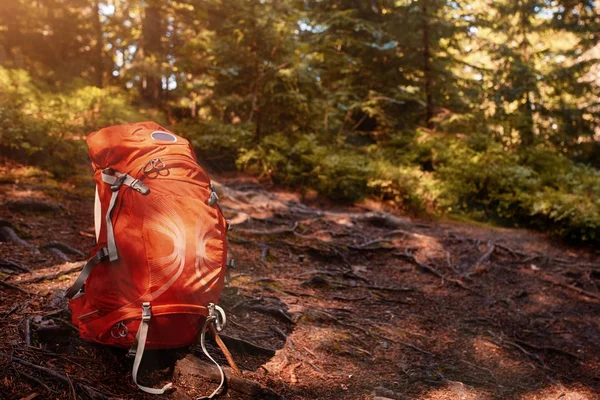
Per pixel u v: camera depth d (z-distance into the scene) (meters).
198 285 2.99
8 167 6.88
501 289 6.51
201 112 12.27
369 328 4.76
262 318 4.41
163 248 2.94
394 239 7.61
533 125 13.15
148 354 3.14
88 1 12.38
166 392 2.93
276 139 9.99
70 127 7.70
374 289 5.88
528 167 11.19
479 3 13.48
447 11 12.30
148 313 2.85
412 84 12.95
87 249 5.10
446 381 4.02
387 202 9.43
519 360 4.76
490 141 11.34
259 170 9.81
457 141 11.32
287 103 10.25
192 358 3.13
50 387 2.72
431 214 9.41
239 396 3.00
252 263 5.87
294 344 4.06
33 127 7.27
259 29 9.57
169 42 12.68
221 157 9.88
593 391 4.40
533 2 13.30
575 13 13.82
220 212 3.38
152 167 3.13
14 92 7.77
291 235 6.91
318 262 6.41
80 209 6.28
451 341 4.91
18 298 3.67
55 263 4.49
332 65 12.26
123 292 2.93
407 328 5.00
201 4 10.57
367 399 3.53
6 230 4.95
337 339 4.33
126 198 3.04
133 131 3.34
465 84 13.08
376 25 12.54
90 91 8.80
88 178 7.29
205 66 10.52
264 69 9.91
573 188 10.02
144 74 11.53
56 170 7.20
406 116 13.08
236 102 9.92
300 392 3.41
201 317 3.05
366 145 12.25
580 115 13.67
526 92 12.95
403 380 3.97
